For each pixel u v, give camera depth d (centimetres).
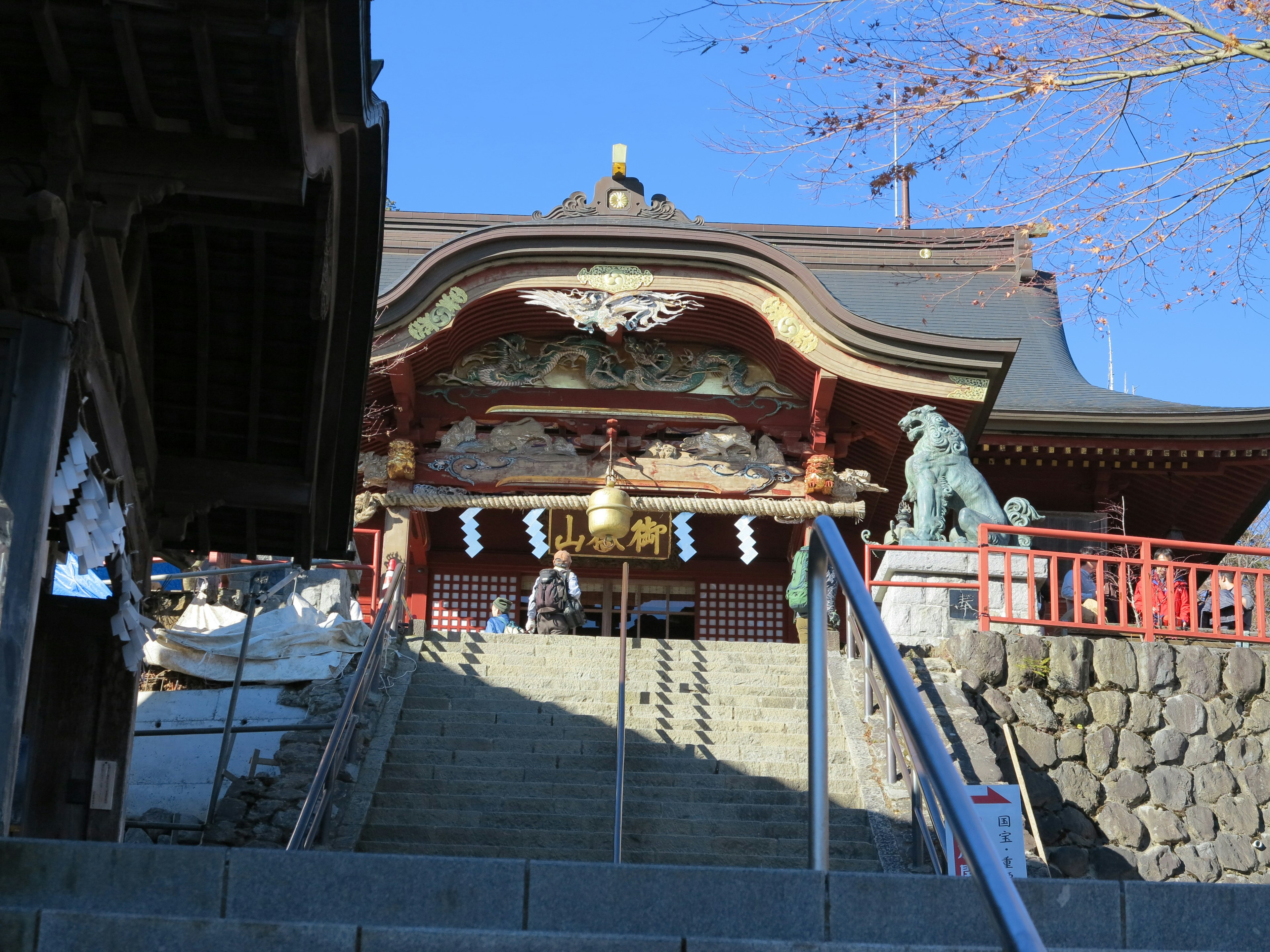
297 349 865
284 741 1366
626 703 1466
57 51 602
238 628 1602
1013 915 336
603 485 2286
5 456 627
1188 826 1469
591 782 1287
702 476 2294
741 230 2998
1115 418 2309
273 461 955
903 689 423
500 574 2634
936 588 1705
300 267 796
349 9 596
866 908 476
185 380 894
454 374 2325
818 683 548
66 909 457
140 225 742
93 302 708
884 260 2970
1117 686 1517
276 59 593
